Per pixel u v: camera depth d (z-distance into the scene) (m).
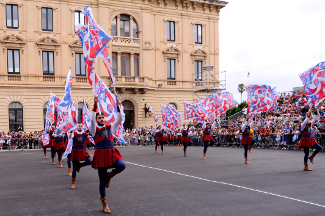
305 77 14.06
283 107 33.62
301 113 29.02
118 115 8.08
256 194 9.52
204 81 45.53
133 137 37.62
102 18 40.03
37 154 26.16
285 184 10.89
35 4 37.31
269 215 7.45
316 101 13.73
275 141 27.66
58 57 38.38
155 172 14.13
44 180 12.72
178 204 8.50
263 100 17.73
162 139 23.97
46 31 37.88
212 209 7.98
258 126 30.41
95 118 8.01
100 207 8.34
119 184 11.37
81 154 11.03
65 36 38.69
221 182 11.45
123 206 8.37
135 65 42.41
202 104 25.48
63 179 12.91
